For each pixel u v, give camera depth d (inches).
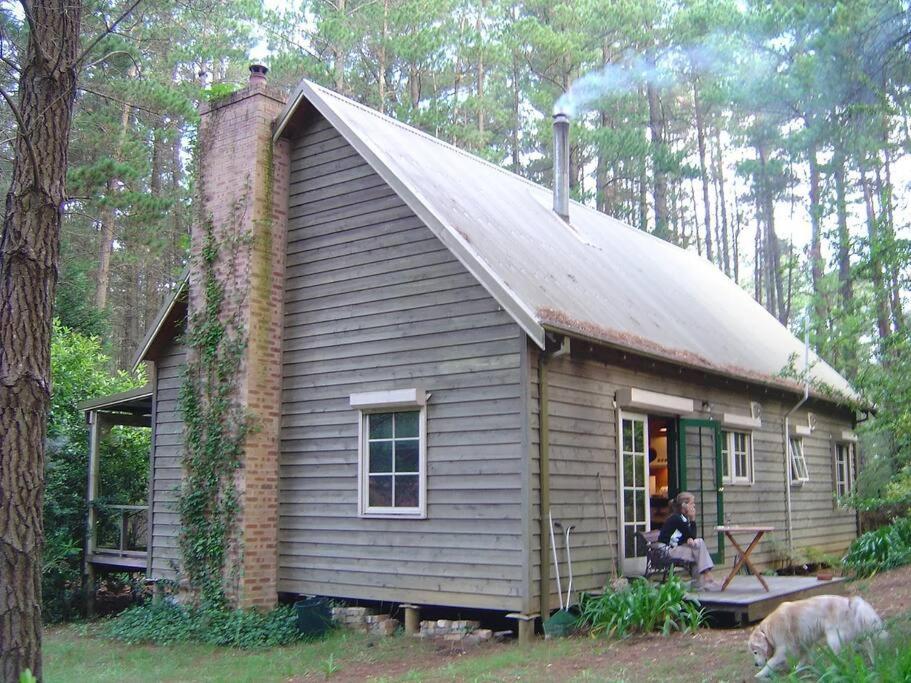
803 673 283.0
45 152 292.8
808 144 687.7
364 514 479.5
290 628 473.7
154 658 449.4
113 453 683.4
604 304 507.2
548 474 433.7
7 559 271.0
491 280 430.3
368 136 515.5
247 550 498.3
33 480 279.1
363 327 495.5
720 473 565.3
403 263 483.2
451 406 454.3
